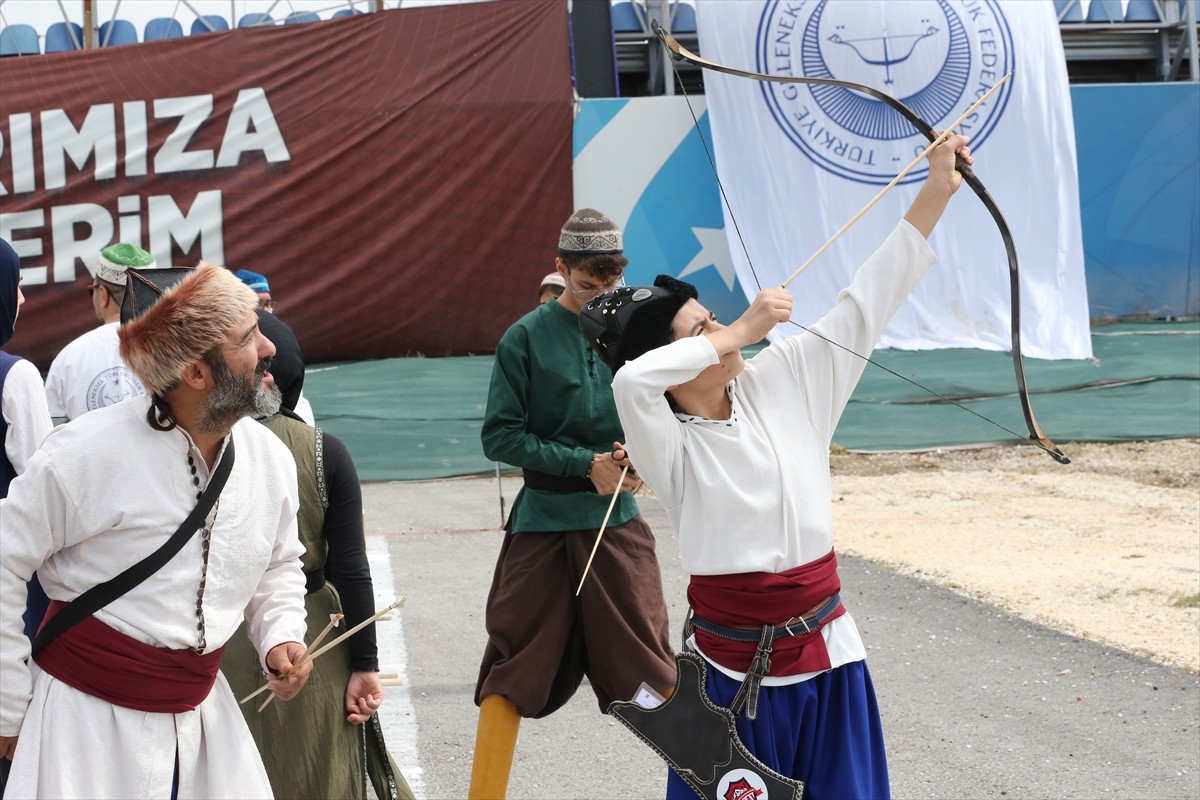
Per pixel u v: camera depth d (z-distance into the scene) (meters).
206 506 2.43
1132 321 15.09
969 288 13.55
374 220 13.74
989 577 6.92
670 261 13.95
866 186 13.73
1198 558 7.23
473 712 5.03
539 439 3.84
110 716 2.37
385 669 5.57
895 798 4.14
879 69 13.65
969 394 12.00
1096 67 18.94
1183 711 4.87
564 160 13.87
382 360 13.47
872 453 10.85
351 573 3.21
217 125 13.64
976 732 4.72
